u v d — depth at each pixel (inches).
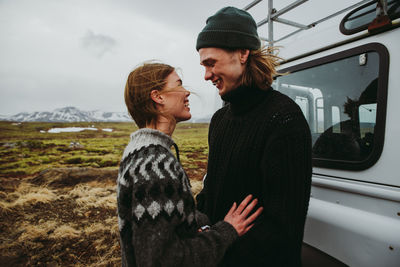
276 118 40.6
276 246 36.7
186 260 28.8
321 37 67.7
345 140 60.2
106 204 237.3
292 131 38.7
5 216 200.4
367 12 56.3
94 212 219.1
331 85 65.4
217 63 44.2
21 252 145.0
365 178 54.1
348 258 49.2
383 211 48.9
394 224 44.5
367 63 56.9
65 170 342.6
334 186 57.2
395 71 51.1
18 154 856.9
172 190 30.9
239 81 45.7
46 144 1182.9
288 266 38.1
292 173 37.8
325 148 65.2
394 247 42.4
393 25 50.7
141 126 41.1
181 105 40.4
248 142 43.3
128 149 36.7
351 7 82.4
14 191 285.9
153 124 39.3
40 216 207.6
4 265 131.3
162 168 31.9
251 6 102.5
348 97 60.8
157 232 28.1
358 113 58.1
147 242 27.6
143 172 31.3
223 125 52.6
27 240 158.2
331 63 65.9
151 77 38.2
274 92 46.2
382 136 51.6
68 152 916.6
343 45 62.6
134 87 38.7
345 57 61.9
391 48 52.2
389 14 51.9
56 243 156.6
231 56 43.7
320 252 55.1
